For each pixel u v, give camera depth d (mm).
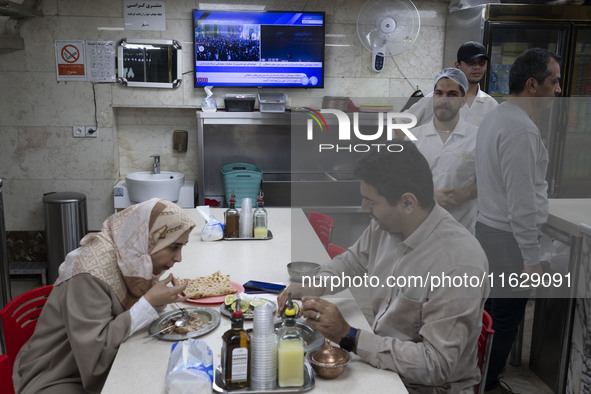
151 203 1788
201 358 1381
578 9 3918
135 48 4383
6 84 4328
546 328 2760
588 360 2355
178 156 4859
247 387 1360
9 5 3463
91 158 4504
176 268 2275
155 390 1368
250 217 2756
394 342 1399
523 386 2766
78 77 4375
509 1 4152
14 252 4559
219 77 4500
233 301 1839
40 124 4414
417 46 4652
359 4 4539
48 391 1621
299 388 1353
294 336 1373
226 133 4859
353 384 1385
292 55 4520
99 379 1631
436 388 1497
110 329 1619
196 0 4391
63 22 4289
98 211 4582
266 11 4406
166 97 4523
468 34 4191
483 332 1751
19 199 4500
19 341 1941
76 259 1733
